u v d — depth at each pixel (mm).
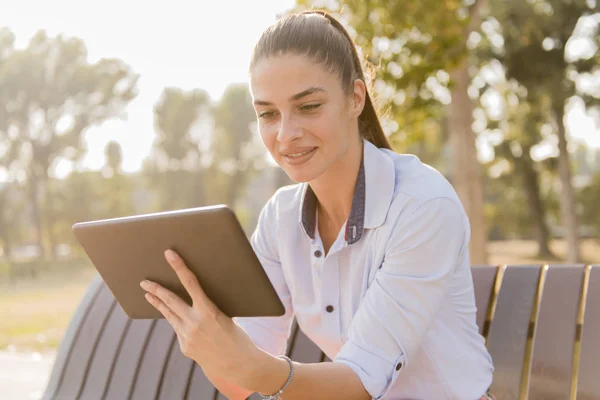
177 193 41250
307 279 1842
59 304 11758
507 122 20938
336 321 1766
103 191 32906
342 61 1618
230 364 1408
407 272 1596
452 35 6410
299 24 1587
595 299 1910
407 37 6387
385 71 6332
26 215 32281
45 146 29453
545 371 1898
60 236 32031
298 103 1566
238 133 42469
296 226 1851
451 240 1616
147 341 2490
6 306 11375
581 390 1832
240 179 42625
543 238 26672
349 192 1739
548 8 16516
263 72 1573
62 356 2703
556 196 29516
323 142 1588
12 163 29500
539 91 17531
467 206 8195
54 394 2643
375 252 1671
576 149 22281
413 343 1581
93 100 29344
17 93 27953
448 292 1669
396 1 6180
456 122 8266
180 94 41750
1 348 6453
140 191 41094
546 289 1990
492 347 1997
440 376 1667
